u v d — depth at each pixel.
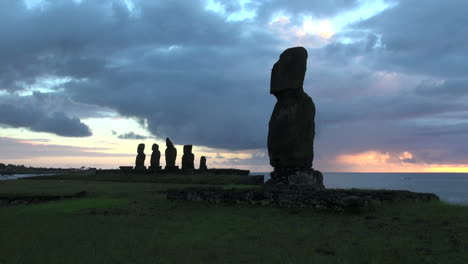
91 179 40.97
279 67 16.80
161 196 18.14
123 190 22.34
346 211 11.32
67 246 7.83
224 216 11.81
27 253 7.31
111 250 7.44
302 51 16.58
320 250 7.23
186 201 15.46
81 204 15.53
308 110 16.22
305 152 16.02
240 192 14.16
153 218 11.66
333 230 9.04
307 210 11.99
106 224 10.55
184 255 7.04
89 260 6.75
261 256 6.89
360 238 8.12
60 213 13.21
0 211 14.60
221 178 33.00
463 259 6.39
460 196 45.56
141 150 51.91
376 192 13.05
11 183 31.81
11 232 9.46
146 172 44.75
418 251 6.94
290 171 16.11
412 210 11.24
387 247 7.25
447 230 8.59
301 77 16.34
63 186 26.66
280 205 12.98
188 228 9.88
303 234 8.70
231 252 7.23
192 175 37.56
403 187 74.81
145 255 7.07
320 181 16.20
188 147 45.34
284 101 16.64
